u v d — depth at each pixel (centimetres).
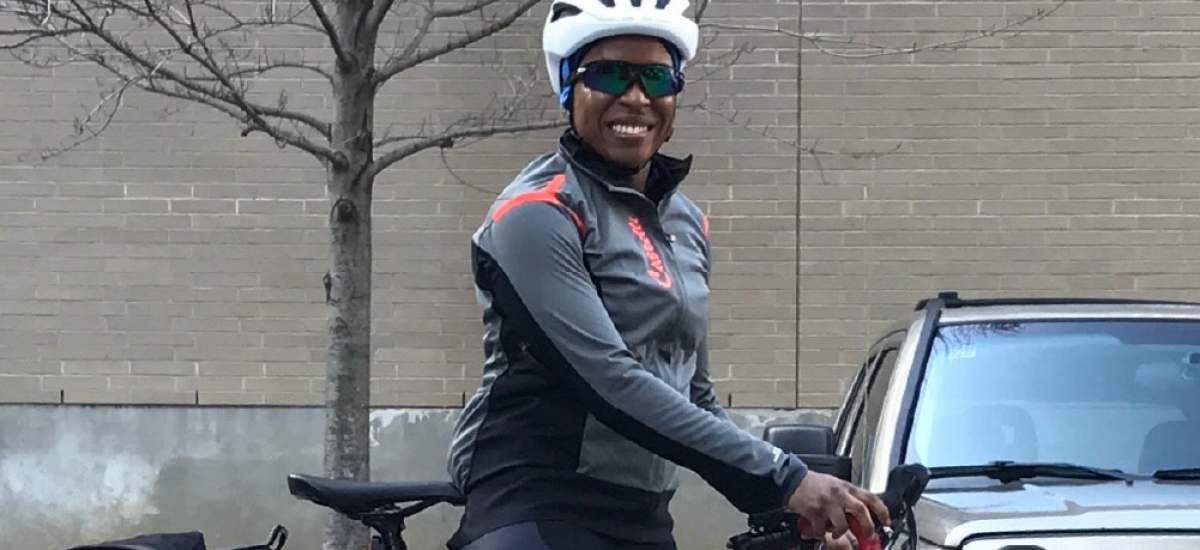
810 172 935
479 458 261
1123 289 938
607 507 256
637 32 262
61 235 929
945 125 935
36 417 932
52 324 930
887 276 936
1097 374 451
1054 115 935
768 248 937
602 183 258
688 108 845
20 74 920
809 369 937
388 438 930
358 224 647
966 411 440
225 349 933
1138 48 933
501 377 258
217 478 932
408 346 931
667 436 238
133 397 931
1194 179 934
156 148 926
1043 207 938
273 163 928
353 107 644
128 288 931
